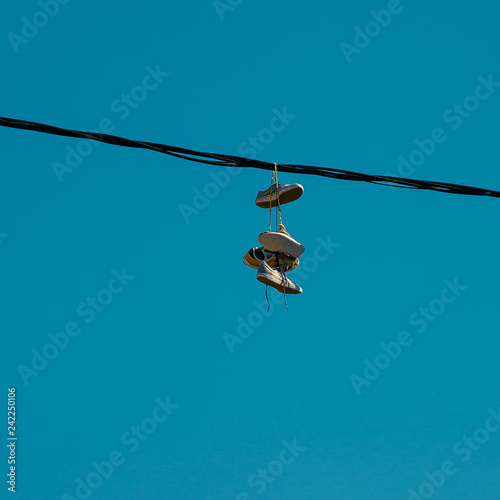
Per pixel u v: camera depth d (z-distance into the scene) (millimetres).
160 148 21719
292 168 22938
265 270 23750
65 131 20641
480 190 24094
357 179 23391
